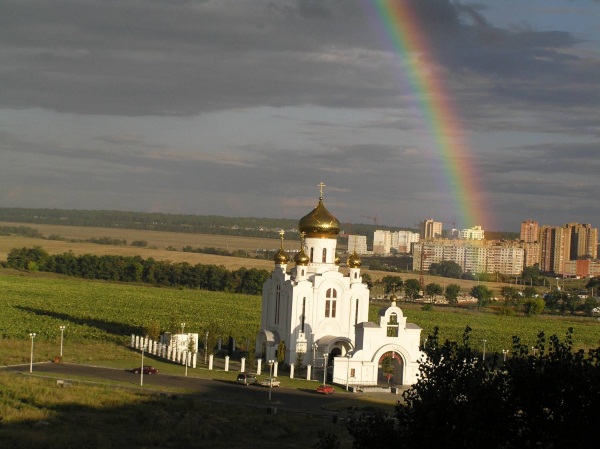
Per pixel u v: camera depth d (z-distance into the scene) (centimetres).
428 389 7606
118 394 14038
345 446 11331
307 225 19138
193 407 13438
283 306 18825
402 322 17188
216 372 17525
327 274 18662
